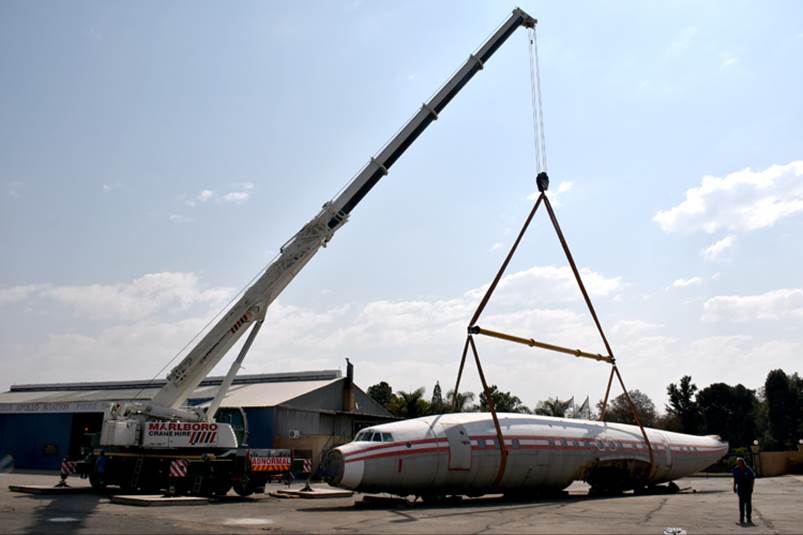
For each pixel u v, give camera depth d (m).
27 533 14.80
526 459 26.67
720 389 94.62
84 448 29.30
